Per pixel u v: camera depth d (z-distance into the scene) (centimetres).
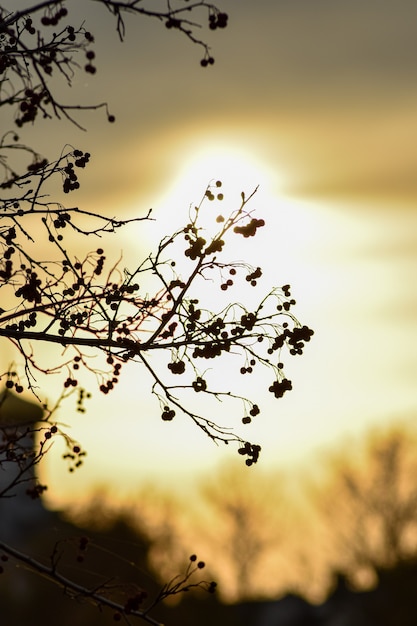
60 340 1045
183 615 5872
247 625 10725
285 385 1034
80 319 1048
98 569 3750
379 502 9631
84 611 4681
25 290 1054
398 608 7919
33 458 1133
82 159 1078
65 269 1056
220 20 950
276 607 10806
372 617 8025
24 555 1152
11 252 1060
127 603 1138
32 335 1049
